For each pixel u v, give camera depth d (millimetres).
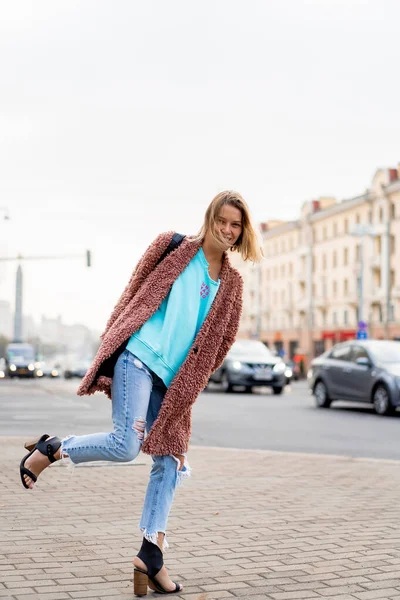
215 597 4031
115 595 4020
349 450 11094
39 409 18406
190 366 4105
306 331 83875
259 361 27391
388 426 14742
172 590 4090
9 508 6188
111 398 4223
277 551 4969
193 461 9109
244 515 6074
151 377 4109
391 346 18922
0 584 4148
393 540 5293
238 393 27734
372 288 69250
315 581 4324
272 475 8156
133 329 4039
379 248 68750
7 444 10352
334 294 77750
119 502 6484
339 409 19703
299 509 6344
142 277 4176
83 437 4066
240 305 4309
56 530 5426
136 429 4004
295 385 42250
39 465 4016
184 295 4137
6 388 32219
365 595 4082
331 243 78188
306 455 9812
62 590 4074
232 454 9820
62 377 67125
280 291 91562
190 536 5336
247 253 4262
